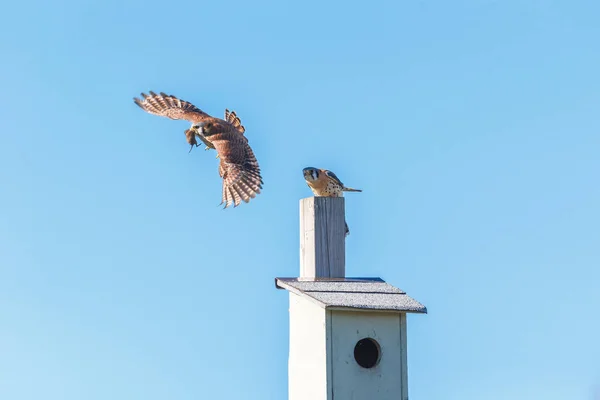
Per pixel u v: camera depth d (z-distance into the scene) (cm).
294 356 1469
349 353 1355
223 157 1320
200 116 1373
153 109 1415
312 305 1398
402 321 1374
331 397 1343
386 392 1362
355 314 1362
